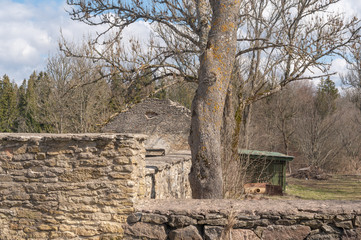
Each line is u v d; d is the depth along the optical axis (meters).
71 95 22.70
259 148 23.86
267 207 5.21
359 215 4.99
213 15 7.39
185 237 5.14
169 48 11.01
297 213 5.04
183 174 10.98
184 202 5.64
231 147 10.59
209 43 7.24
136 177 5.48
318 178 26.11
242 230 5.07
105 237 5.30
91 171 5.38
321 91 36.78
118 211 5.31
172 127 14.68
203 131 7.02
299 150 35.19
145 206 5.41
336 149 32.69
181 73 10.54
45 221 5.43
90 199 5.36
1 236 5.48
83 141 5.42
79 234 5.34
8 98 41.78
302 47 10.97
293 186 21.84
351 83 29.72
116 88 10.44
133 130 14.95
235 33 7.29
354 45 10.59
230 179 9.74
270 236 5.03
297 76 12.10
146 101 15.03
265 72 13.62
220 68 7.09
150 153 11.74
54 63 23.77
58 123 25.17
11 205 5.51
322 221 5.02
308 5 12.07
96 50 9.86
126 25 10.01
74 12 9.95
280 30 12.38
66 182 5.43
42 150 5.50
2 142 5.59
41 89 26.75
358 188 21.48
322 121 32.81
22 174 5.53
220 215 5.10
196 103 7.16
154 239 5.21
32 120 33.53
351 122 36.12
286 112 33.25
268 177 17.58
